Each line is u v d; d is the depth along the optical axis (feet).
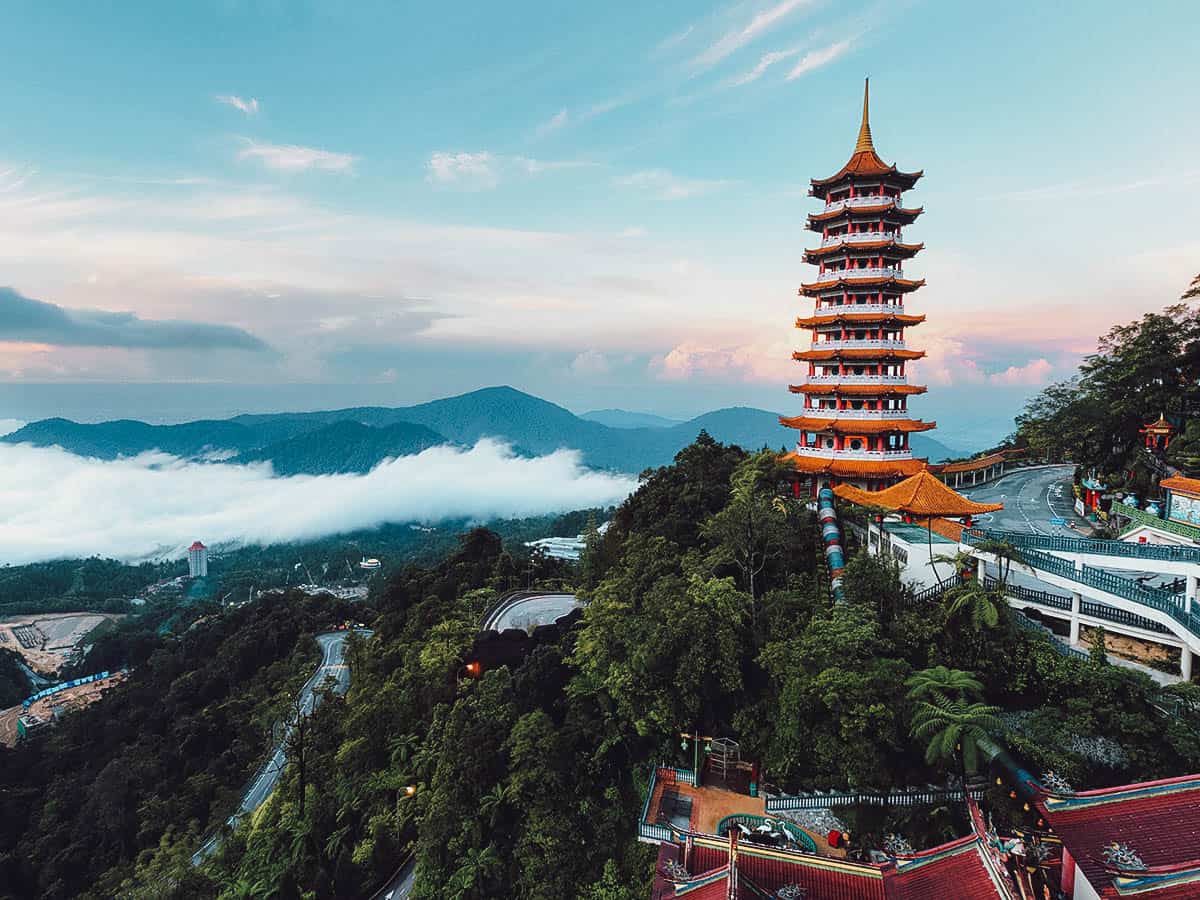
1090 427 238.68
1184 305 228.43
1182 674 114.73
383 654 266.77
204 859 204.64
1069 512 225.76
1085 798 72.69
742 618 134.31
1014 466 330.75
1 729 468.75
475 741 145.89
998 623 116.67
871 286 208.95
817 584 147.95
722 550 157.69
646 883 110.22
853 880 75.97
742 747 125.39
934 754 96.22
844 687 104.06
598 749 134.21
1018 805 93.81
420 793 163.63
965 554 141.18
